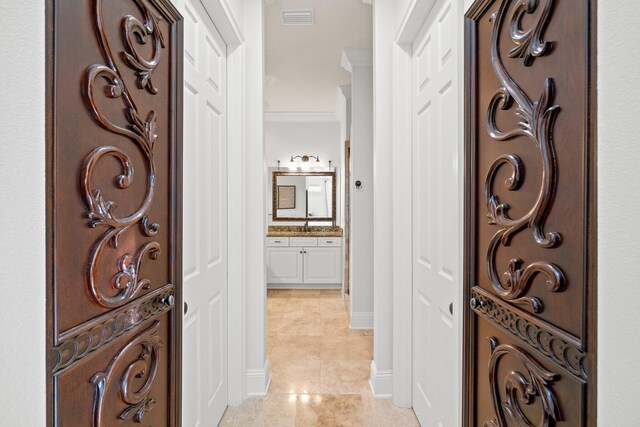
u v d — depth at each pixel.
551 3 0.79
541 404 0.83
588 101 0.65
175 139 1.23
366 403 2.19
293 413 2.08
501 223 1.02
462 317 1.34
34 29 0.60
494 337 1.09
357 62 3.43
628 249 0.52
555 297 0.78
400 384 2.14
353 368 2.70
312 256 5.44
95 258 0.80
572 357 0.71
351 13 2.74
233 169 2.13
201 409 1.69
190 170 1.55
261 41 2.25
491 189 1.10
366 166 3.54
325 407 2.14
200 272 1.67
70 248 0.72
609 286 0.56
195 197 1.61
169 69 1.20
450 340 1.50
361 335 3.42
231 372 2.16
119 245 0.91
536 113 0.84
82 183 0.76
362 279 3.60
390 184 2.22
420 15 1.78
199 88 1.65
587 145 0.66
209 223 1.80
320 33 3.05
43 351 0.62
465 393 1.28
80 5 0.75
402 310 2.12
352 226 3.60
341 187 5.54
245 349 2.25
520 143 0.93
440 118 1.61
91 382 0.80
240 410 2.11
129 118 0.94
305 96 4.77
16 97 0.56
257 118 2.26
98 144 0.82
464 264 1.27
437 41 1.64
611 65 0.56
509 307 0.97
